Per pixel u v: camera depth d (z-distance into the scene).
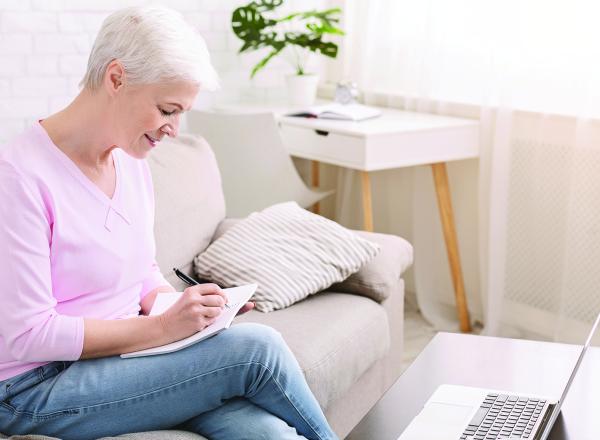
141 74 1.55
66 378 1.57
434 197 3.52
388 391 1.67
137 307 1.82
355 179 3.91
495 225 3.21
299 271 2.35
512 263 3.25
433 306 3.56
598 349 1.71
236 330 1.63
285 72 4.04
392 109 3.69
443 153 3.26
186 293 1.64
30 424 1.56
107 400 1.56
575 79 2.97
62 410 1.54
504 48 3.13
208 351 1.59
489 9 3.19
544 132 3.09
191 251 2.43
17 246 1.51
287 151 3.30
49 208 1.58
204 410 1.62
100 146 1.64
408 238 3.77
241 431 1.59
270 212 2.58
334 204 4.07
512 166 3.19
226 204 3.33
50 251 1.59
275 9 3.92
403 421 1.55
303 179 4.04
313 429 1.65
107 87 1.58
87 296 1.67
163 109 1.60
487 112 3.23
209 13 3.76
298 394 1.63
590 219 2.98
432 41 3.44
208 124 3.27
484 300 3.33
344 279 2.42
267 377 1.60
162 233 2.31
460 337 1.94
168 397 1.58
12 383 1.58
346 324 2.23
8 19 3.29
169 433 1.58
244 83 3.94
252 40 3.66
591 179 2.96
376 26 3.70
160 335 1.62
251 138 3.23
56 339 1.54
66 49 3.43
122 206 1.72
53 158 1.61
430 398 1.62
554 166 3.09
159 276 1.93
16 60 3.34
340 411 2.25
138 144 1.63
